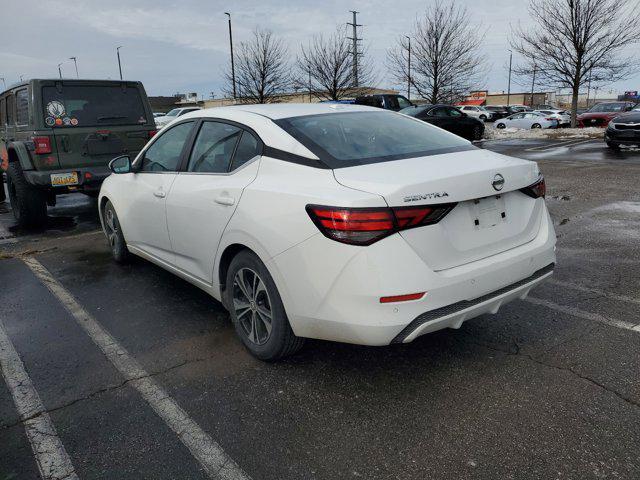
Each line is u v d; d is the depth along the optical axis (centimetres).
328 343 338
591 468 219
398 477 219
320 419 259
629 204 732
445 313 258
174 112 2402
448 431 246
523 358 311
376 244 243
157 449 241
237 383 295
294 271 268
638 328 344
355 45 3145
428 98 2998
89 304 422
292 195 272
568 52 2420
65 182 683
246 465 229
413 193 246
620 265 473
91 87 717
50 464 234
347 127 326
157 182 405
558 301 394
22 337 364
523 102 7231
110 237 533
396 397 276
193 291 445
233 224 306
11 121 780
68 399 285
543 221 314
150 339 355
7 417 270
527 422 250
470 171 269
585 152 1448
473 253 271
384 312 245
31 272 512
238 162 326
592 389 276
